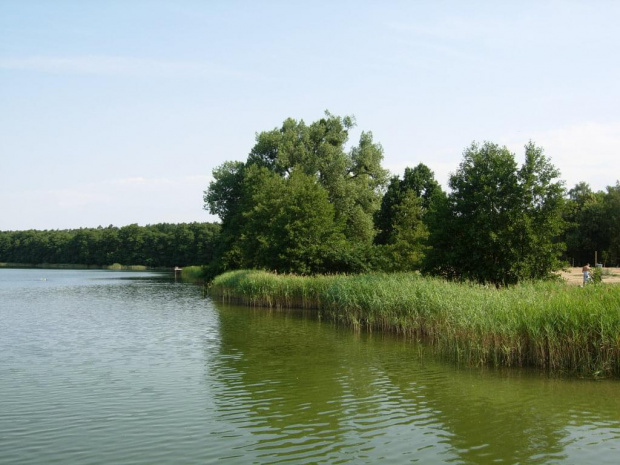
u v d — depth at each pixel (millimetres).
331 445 11961
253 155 74688
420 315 26734
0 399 15688
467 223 34656
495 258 33625
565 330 18516
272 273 49781
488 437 12430
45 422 13609
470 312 21438
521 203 33500
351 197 66000
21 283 80000
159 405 15078
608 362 17922
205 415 14148
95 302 47906
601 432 12711
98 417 14000
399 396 15898
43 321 34062
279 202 58750
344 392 16406
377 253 49125
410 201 49094
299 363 20750
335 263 49312
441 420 13656
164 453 11500
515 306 20312
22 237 175000
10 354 22672
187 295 56188
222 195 75688
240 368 19891
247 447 11852
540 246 32906
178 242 150375
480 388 16766
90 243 162250
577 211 86438
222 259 70312
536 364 19391
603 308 18156
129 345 24969
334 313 33594
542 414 14094
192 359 21625
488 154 35281
